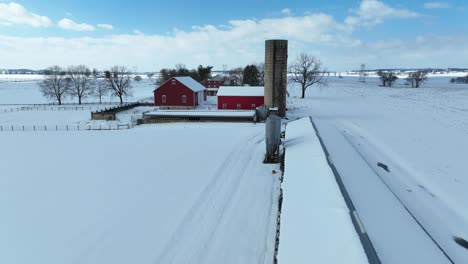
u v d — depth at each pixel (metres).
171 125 27.42
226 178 13.25
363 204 8.48
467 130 24.16
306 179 10.01
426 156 17.08
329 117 30.50
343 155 13.77
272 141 14.95
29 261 7.91
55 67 94.19
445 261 6.67
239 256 7.88
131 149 18.78
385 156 17.20
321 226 7.02
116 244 8.52
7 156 17.50
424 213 10.32
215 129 24.78
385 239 6.84
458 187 12.78
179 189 12.22
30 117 33.84
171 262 7.69
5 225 9.70
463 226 9.75
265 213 10.04
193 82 43.50
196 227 9.29
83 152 18.25
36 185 12.99
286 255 6.25
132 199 11.40
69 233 9.16
